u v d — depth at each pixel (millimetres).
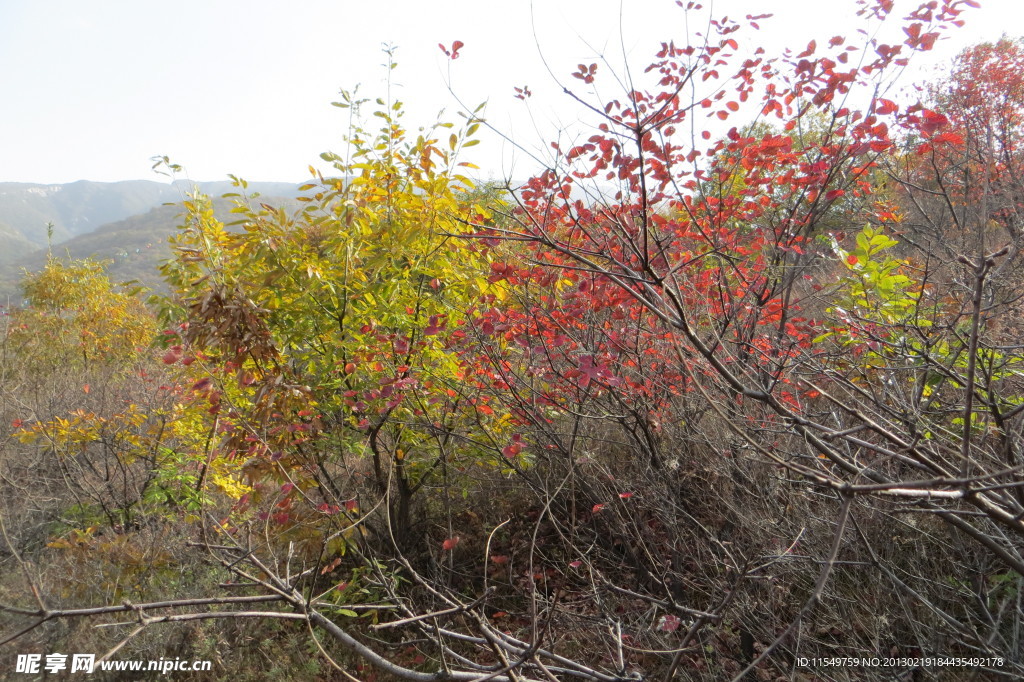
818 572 3086
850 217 4625
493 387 4262
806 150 3945
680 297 2195
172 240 4332
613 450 4715
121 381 7551
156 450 5141
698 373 3439
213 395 3830
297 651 4207
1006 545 2607
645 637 3512
